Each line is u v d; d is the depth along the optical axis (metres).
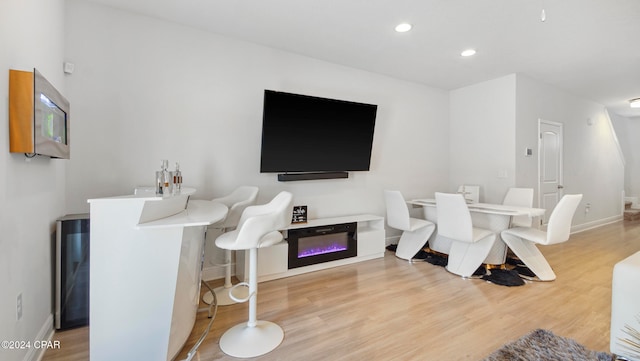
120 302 1.60
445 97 5.05
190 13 2.66
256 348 1.86
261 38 3.15
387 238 4.42
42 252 1.88
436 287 2.87
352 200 4.06
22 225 1.58
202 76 2.97
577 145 5.38
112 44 2.57
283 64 3.45
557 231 2.88
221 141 3.09
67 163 2.42
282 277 3.11
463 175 4.90
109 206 1.57
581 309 2.38
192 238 1.86
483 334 2.03
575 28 2.89
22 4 1.58
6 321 1.40
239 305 2.48
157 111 2.77
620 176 6.69
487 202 4.55
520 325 2.14
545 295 2.66
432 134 4.88
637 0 2.40
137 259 1.61
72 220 2.11
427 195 4.83
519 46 3.31
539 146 4.59
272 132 3.18
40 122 1.60
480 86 4.66
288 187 3.53
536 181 4.54
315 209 3.74
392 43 3.25
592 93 5.23
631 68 4.00
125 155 2.63
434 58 3.68
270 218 1.86
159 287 1.66
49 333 1.99
